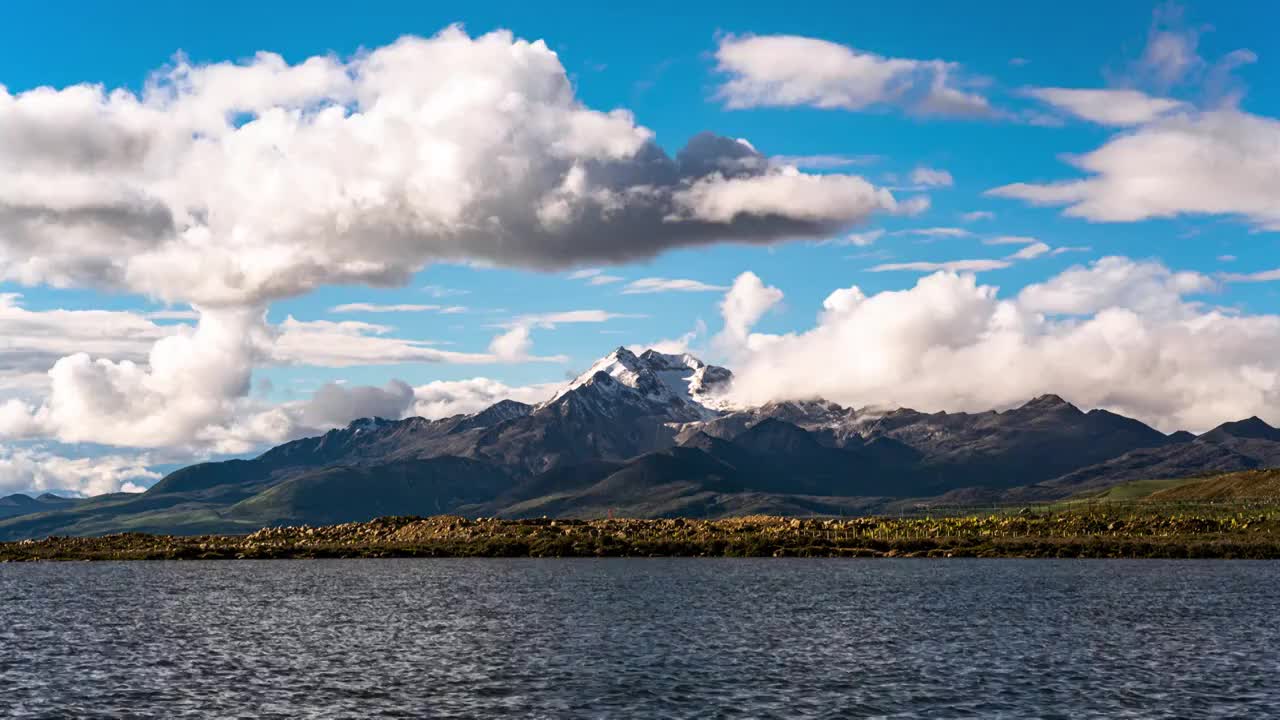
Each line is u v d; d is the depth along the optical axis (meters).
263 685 113.75
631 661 129.25
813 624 167.75
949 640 147.50
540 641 148.75
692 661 128.88
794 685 111.81
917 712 98.12
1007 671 120.38
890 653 135.00
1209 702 102.06
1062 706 100.50
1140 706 100.38
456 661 130.12
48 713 99.44
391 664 128.00
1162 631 156.62
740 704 102.19
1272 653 133.75
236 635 156.75
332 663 129.00
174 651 139.38
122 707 102.12
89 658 132.88
